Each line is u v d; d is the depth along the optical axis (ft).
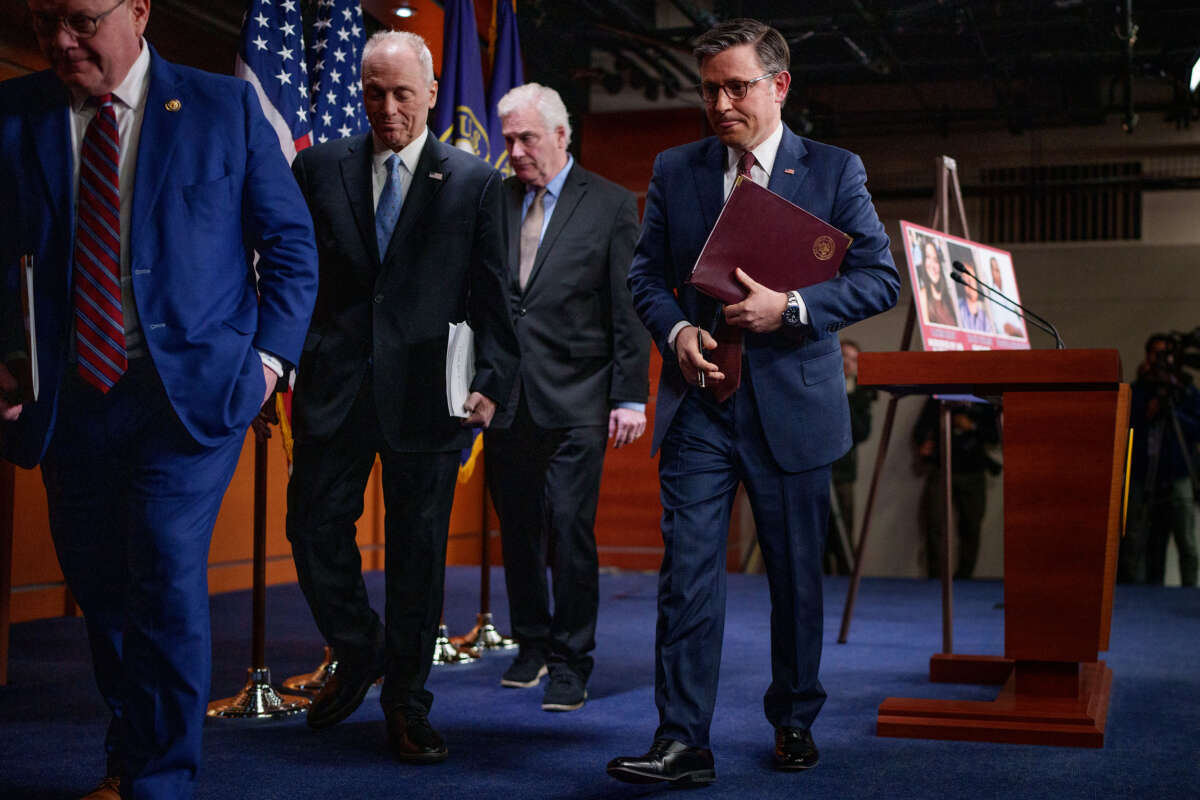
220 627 15.46
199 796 7.31
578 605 10.32
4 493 11.28
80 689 11.05
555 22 23.18
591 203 10.71
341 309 8.52
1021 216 31.86
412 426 8.28
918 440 28.35
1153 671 12.39
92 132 5.93
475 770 8.03
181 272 5.91
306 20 12.28
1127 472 11.05
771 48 7.72
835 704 10.50
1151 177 30.94
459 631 15.80
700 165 8.05
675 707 7.50
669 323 7.73
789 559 7.84
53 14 5.63
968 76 27.96
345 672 9.15
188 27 18.38
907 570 30.22
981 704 9.25
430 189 8.49
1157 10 24.39
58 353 5.87
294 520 8.59
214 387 5.86
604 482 24.54
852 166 8.00
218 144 6.13
